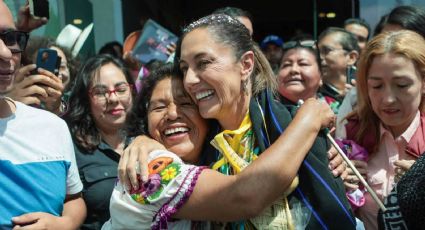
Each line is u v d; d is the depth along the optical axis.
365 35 4.72
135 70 4.20
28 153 1.91
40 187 1.89
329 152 1.80
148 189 1.68
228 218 1.64
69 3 4.99
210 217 1.66
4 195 1.83
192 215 1.67
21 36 1.95
